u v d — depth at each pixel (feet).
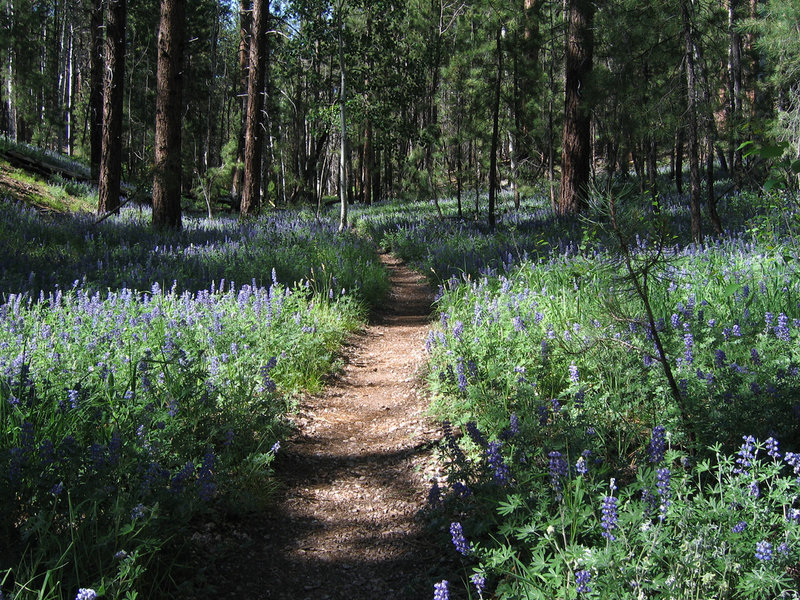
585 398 15.33
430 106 106.01
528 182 89.40
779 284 23.61
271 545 13.98
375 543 14.05
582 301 24.11
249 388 19.15
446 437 14.15
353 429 21.50
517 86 78.38
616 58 54.29
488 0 66.80
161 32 55.16
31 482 11.41
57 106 158.61
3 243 39.52
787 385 13.74
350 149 167.02
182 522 12.12
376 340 34.63
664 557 9.78
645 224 13.85
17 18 135.23
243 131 117.91
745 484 10.75
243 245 48.14
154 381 17.17
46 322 22.48
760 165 34.04
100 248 42.98
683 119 42.88
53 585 9.74
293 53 86.69
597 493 11.95
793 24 50.01
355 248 57.41
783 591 8.29
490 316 24.04
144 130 144.87
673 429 13.67
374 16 87.30
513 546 11.88
